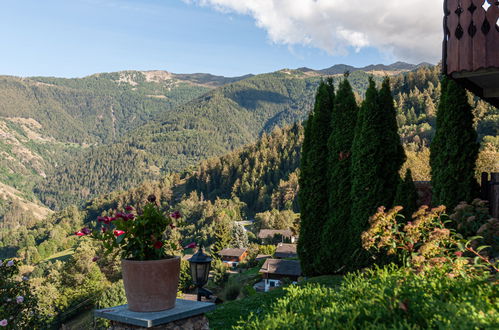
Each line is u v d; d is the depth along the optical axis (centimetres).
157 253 510
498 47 643
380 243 641
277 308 440
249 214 16875
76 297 5441
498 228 633
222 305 1252
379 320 334
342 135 1440
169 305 509
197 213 15762
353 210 1349
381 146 1330
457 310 299
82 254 5875
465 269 464
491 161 1988
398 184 1326
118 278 6184
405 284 402
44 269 9938
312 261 1478
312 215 1482
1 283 989
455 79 718
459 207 812
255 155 19975
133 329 493
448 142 1045
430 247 510
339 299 424
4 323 908
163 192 19588
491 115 11206
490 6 647
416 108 18088
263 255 7400
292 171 17862
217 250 8825
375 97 1347
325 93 1538
